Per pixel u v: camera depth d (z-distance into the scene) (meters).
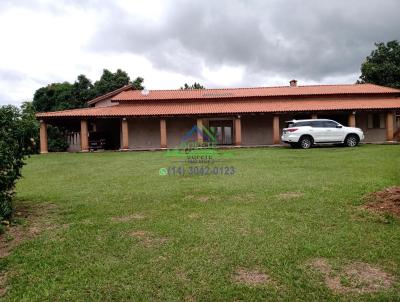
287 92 28.75
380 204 6.35
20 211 6.60
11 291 3.65
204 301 3.34
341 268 3.93
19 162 6.14
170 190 8.23
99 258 4.36
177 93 29.92
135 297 3.44
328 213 5.93
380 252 4.31
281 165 12.52
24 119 6.31
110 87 41.34
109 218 6.04
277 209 6.25
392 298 3.29
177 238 4.94
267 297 3.38
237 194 7.59
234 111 25.39
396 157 14.09
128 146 26.39
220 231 5.17
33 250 4.68
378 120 27.98
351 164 12.20
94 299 3.43
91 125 31.92
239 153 18.77
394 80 35.81
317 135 21.42
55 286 3.70
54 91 42.94
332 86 31.03
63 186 9.30
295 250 4.42
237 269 3.97
